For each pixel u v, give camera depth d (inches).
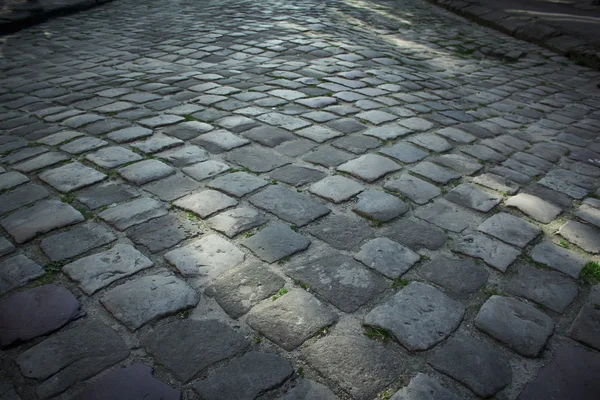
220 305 81.6
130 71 225.0
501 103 201.3
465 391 68.0
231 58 245.6
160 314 79.4
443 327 78.7
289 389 67.2
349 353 73.1
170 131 151.2
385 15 407.8
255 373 69.3
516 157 146.2
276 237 99.7
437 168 133.6
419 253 96.9
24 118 166.6
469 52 302.8
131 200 112.4
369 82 212.1
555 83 241.1
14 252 94.1
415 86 213.3
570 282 90.9
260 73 218.2
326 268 91.2
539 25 347.9
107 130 152.3
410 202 115.3
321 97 186.1
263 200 113.1
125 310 80.0
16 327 76.5
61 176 123.4
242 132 150.8
